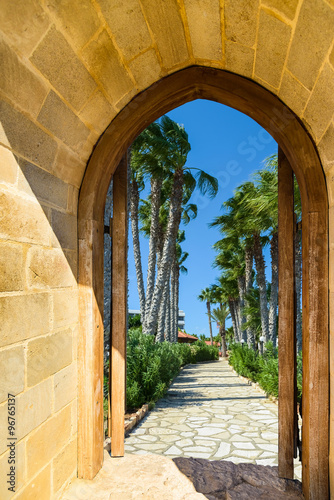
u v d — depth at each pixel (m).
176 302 30.02
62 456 2.36
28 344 1.91
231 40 2.15
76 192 2.66
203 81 2.60
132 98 2.60
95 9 1.80
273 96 2.47
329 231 2.39
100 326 2.81
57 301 2.31
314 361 2.42
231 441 5.04
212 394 8.78
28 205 1.94
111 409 3.16
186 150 13.21
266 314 16.19
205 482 2.75
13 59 1.63
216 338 52.41
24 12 1.54
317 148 2.37
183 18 2.04
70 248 2.55
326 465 2.39
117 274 3.11
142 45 2.17
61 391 2.34
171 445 4.88
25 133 1.88
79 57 1.98
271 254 14.59
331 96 1.86
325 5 1.51
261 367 10.42
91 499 2.41
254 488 2.69
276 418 6.32
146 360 7.90
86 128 2.46
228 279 28.91
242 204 14.99
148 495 2.51
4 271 1.69
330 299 2.37
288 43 1.89
